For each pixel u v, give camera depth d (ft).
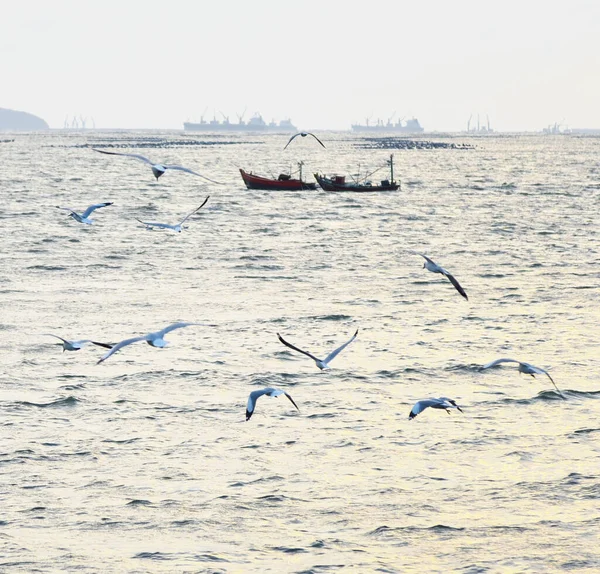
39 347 166.61
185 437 125.49
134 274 239.91
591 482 110.73
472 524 101.45
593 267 252.83
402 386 147.13
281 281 233.35
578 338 174.60
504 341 173.17
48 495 107.76
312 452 120.57
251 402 62.69
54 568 92.22
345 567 92.94
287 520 102.58
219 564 93.35
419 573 91.91
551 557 94.58
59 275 236.84
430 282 232.12
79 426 128.88
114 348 60.54
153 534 99.40
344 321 189.78
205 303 205.57
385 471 114.83
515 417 132.77
